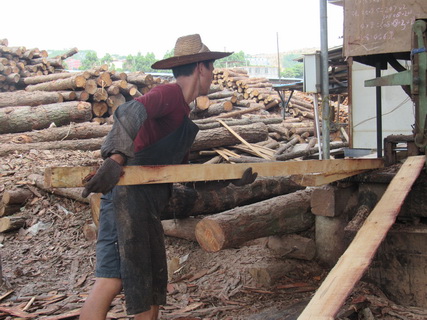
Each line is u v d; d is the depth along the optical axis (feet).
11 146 25.98
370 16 13.12
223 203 13.85
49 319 10.10
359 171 11.83
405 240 11.03
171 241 15.33
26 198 18.99
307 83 19.12
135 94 38.86
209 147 28.07
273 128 35.45
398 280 11.15
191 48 8.52
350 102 28.25
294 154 27.89
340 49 31.01
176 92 7.95
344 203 13.24
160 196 8.35
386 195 9.37
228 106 39.40
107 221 8.08
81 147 28.32
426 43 10.64
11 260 14.98
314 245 13.41
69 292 12.36
